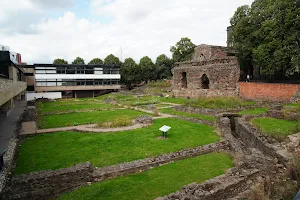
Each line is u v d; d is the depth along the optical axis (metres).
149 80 89.69
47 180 11.47
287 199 8.79
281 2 30.98
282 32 31.53
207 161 14.85
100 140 19.31
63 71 65.94
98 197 10.68
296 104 27.94
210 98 36.06
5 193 10.59
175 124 25.03
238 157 14.45
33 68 63.31
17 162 14.83
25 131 22.83
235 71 40.75
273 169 12.37
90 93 71.81
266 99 35.91
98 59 95.06
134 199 10.51
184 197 9.36
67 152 16.61
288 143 14.84
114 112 35.09
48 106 44.47
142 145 17.81
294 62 30.25
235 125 22.80
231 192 10.47
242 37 38.94
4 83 14.11
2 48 23.22
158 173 13.16
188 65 50.28
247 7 40.66
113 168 13.25
